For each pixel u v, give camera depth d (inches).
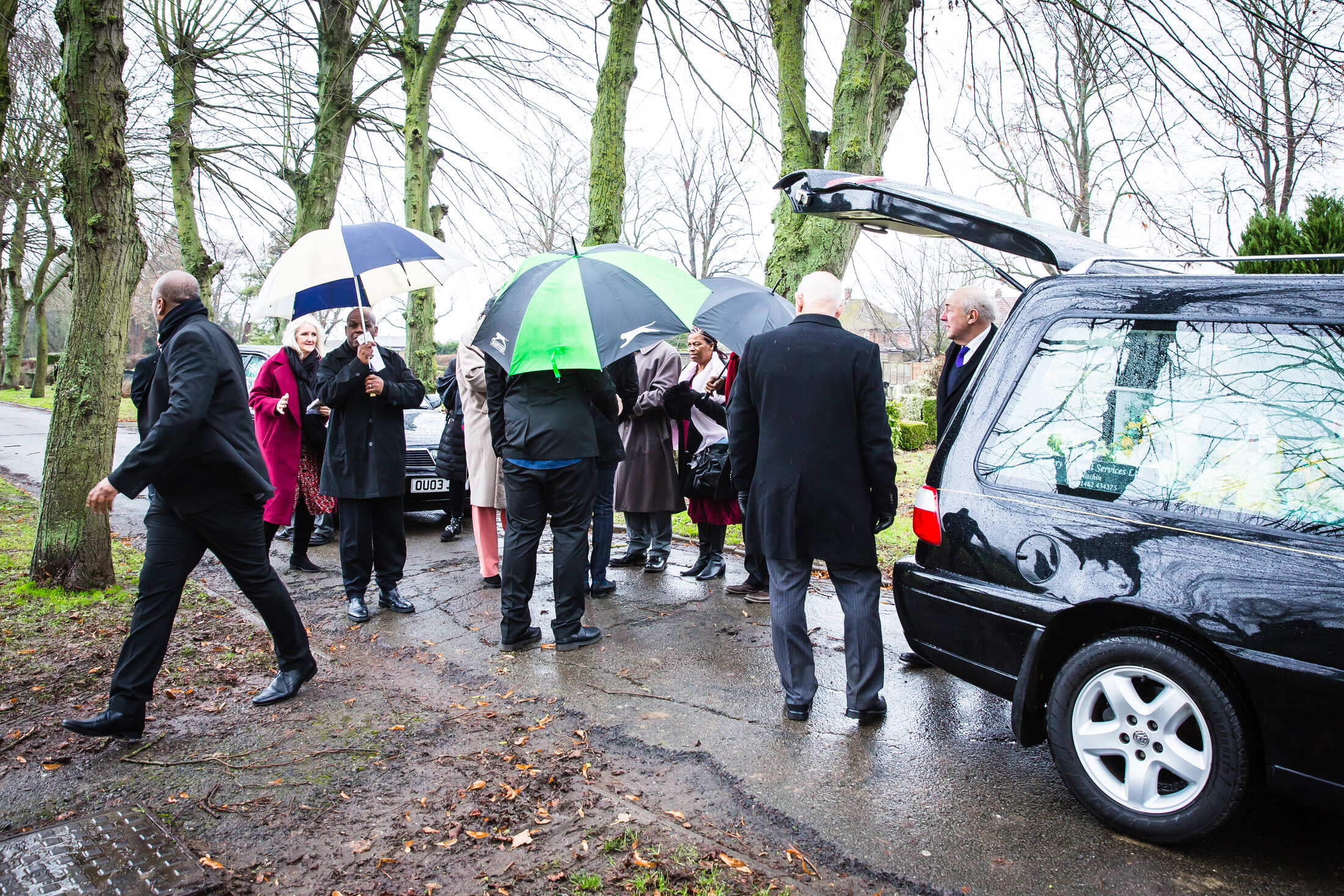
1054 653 108.7
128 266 199.9
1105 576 99.9
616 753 123.9
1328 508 87.4
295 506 231.0
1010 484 113.0
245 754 123.4
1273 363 94.6
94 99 187.6
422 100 428.1
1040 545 107.0
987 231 132.1
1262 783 112.8
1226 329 98.7
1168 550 95.7
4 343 1354.6
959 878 92.1
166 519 128.0
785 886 90.9
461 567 241.4
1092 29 232.8
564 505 166.2
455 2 406.3
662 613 195.2
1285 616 86.0
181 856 96.0
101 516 199.3
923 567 122.1
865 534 130.0
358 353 181.5
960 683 153.2
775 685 150.8
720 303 192.9
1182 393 100.4
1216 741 91.3
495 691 148.1
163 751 124.2
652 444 221.0
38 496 353.7
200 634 175.5
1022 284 145.9
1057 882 91.2
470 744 127.0
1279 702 85.7
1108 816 100.6
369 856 97.1
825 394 128.4
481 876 93.0
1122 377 105.9
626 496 223.3
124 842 99.2
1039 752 124.3
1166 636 96.1
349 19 445.4
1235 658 88.4
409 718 136.7
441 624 188.1
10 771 117.4
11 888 89.3
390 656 167.0
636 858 95.9
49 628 172.7
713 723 134.2
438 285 209.3
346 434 186.7
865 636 132.5
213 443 126.1
